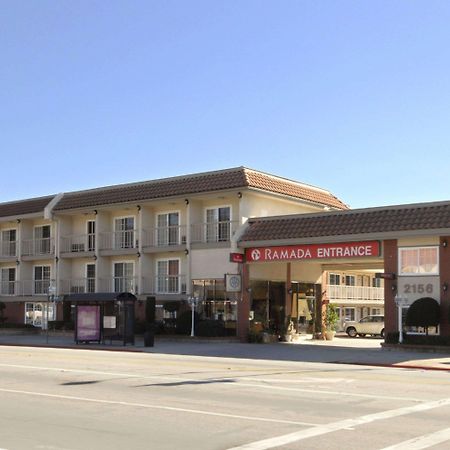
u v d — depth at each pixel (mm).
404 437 9844
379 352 28703
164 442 9516
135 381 16875
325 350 30094
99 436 9930
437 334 28734
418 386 16281
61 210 44594
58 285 45094
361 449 9047
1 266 49625
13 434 10078
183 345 33531
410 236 29375
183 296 38531
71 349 32219
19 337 41812
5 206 49438
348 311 52531
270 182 38250
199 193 37469
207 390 15109
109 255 42812
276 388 15562
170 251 39625
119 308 34250
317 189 43125
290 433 10117
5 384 16172
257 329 36500
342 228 31828
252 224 36156
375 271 46438
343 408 12539
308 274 40219
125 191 42000
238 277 35594
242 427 10594
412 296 29656
